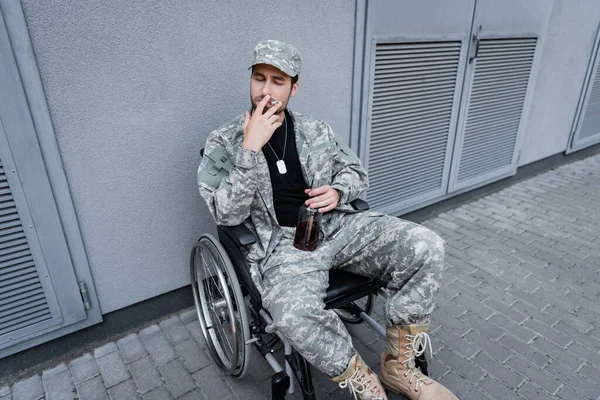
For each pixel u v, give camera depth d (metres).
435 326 2.07
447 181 3.24
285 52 1.45
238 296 1.48
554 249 2.80
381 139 2.67
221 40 1.85
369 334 2.03
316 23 2.12
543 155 4.15
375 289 1.57
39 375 1.80
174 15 1.70
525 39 3.18
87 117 1.64
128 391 1.72
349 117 2.49
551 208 3.43
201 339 2.01
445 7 2.57
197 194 2.04
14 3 1.36
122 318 2.03
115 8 1.57
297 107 2.24
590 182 4.00
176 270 2.11
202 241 1.70
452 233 3.01
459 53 2.79
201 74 1.85
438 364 1.84
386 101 2.58
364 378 1.36
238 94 2.00
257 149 1.38
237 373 1.69
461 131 3.11
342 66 2.33
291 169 1.64
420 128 2.85
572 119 4.24
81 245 1.77
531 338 1.99
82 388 1.73
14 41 1.40
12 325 1.72
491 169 3.60
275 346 1.95
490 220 3.22
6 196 1.54
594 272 2.54
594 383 1.74
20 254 1.63
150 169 1.86
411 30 2.48
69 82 1.56
